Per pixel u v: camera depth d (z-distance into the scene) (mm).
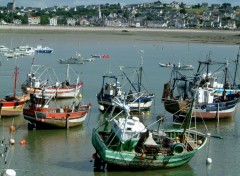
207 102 67625
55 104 76625
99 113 70000
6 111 63719
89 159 48062
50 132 57781
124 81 103125
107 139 45594
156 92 90938
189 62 160750
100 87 95500
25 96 69062
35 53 172125
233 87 88188
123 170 44500
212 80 87375
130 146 43938
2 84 94812
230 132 62156
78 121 60094
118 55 178625
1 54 159500
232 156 51219
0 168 43906
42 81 97250
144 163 44000
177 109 66438
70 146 52250
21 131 57719
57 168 44969
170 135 49938
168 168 45312
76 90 83438
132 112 69500
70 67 132250
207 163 48312
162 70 132250
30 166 45094
